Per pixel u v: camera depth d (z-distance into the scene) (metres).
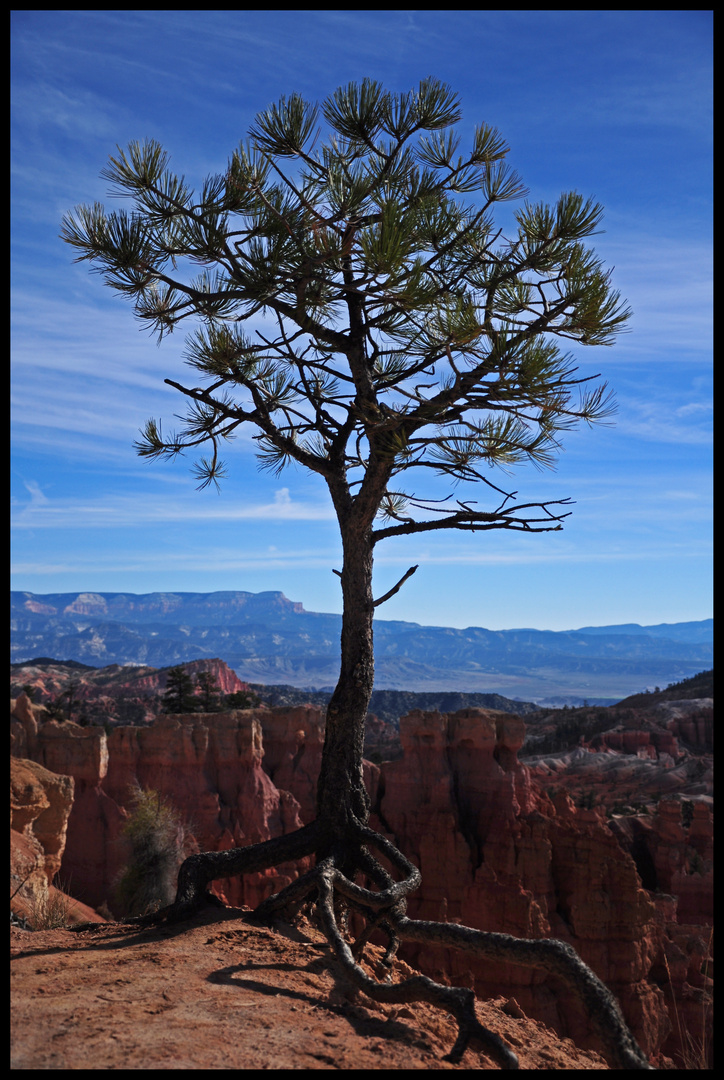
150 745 36.97
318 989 5.10
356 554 7.56
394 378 8.15
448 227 7.33
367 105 7.27
